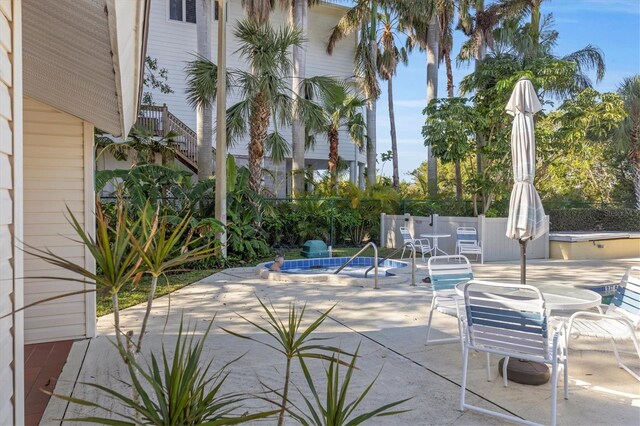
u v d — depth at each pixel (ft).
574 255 38.24
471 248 34.96
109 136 40.75
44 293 14.39
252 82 33.81
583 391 11.15
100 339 14.92
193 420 4.96
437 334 15.92
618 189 67.05
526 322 9.66
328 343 14.92
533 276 28.86
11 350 5.12
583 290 13.32
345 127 62.49
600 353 14.03
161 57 51.75
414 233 43.37
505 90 40.57
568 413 9.95
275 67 34.35
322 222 46.52
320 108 37.04
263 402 10.35
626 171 67.26
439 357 13.57
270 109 35.37
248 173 36.01
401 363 13.07
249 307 19.92
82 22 6.31
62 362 12.79
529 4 52.70
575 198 62.64
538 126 43.09
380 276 29.01
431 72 57.72
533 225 13.67
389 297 22.12
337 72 63.52
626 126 58.39
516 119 14.48
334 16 62.90
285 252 42.04
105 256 5.42
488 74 42.73
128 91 8.46
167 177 30.89
